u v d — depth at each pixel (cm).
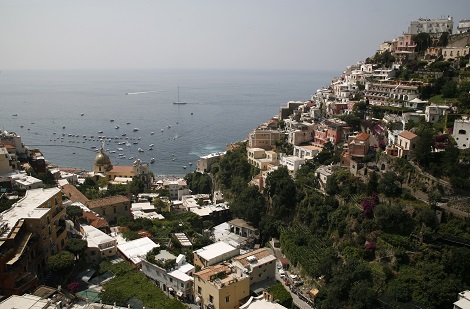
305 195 16288
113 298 9194
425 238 11794
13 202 12112
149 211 17462
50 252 10325
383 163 14862
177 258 11050
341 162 16800
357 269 11581
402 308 10325
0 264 8444
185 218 16975
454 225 11688
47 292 8519
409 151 14062
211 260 11638
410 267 11544
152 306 9306
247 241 16012
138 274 10706
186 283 10138
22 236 9444
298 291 12388
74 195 16362
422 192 13038
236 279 9925
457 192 12281
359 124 19862
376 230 12700
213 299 9581
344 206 14338
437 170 12875
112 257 11775
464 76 18725
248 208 17125
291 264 14088
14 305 7494
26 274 8906
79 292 9550
